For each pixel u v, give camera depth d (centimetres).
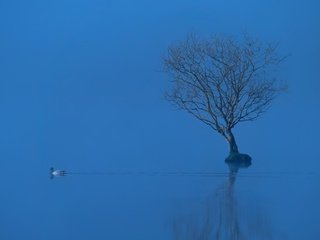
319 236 981
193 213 1180
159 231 1032
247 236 988
